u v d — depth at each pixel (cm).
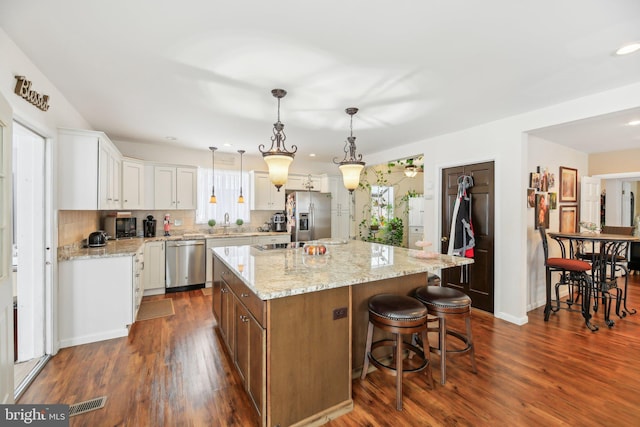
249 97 275
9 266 164
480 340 284
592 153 508
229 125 365
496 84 246
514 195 329
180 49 196
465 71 224
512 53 199
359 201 674
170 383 210
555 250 422
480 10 157
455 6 154
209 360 243
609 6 153
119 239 418
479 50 196
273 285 169
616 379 217
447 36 181
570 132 371
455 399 195
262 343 162
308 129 382
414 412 183
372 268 217
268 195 565
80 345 269
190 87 254
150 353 254
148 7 155
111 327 283
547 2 150
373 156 538
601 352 259
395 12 159
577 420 175
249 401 191
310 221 579
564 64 213
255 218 583
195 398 194
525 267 330
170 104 295
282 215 576
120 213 421
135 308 311
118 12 159
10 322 166
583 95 269
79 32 178
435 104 291
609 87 252
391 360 245
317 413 176
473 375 223
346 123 354
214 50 197
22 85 193
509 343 277
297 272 203
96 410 182
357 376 223
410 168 662
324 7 155
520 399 194
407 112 314
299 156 584
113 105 297
